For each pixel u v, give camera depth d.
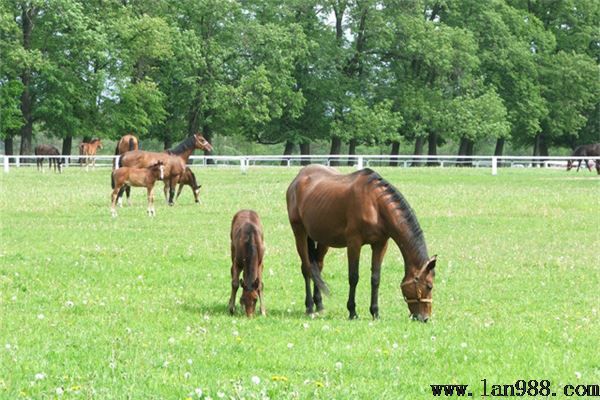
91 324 12.60
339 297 16.34
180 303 14.89
